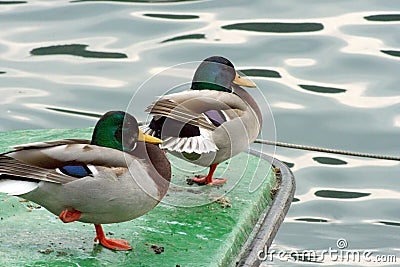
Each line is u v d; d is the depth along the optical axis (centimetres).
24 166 767
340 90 1546
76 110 1484
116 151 787
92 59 1634
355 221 1202
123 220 806
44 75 1586
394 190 1276
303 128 1438
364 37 1716
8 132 1102
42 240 834
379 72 1602
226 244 848
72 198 774
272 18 1798
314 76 1591
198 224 881
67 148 779
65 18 1791
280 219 935
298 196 1264
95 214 791
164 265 804
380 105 1501
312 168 1333
